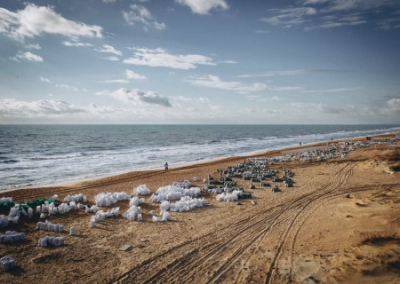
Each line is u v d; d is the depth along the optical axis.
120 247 11.44
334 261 8.80
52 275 9.17
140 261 10.21
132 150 59.09
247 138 104.44
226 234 12.76
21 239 11.93
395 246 8.56
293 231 12.62
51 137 99.38
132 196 19.80
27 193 21.62
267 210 16.25
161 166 37.59
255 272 9.16
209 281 8.81
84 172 32.78
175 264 10.00
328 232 11.63
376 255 8.30
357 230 10.84
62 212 15.79
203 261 10.19
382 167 26.52
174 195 19.12
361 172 26.59
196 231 13.22
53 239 11.51
